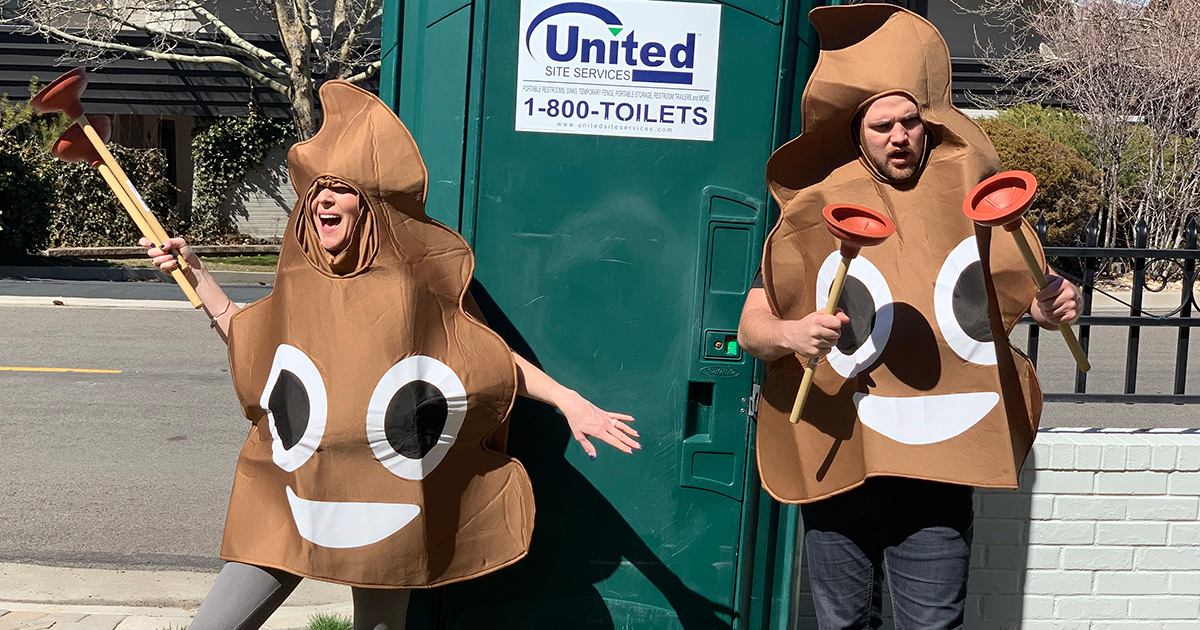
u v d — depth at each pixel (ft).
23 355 32.68
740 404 9.51
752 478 9.61
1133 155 47.88
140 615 13.60
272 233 67.00
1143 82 47.60
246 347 8.57
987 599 12.04
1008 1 61.05
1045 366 33.47
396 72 9.64
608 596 9.76
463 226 9.39
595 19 9.13
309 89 53.01
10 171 54.65
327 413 8.07
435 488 8.35
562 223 9.35
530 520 8.59
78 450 22.29
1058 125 50.31
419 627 9.70
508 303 9.43
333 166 8.06
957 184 8.29
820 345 7.59
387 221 8.14
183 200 69.72
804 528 9.30
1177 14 47.09
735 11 9.12
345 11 54.13
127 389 28.45
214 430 24.34
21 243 55.67
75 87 8.88
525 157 9.29
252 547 8.28
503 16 9.14
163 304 44.42
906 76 8.22
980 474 8.18
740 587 9.74
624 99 9.21
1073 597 12.11
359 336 8.11
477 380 8.29
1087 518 12.00
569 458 9.61
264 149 65.46
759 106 9.22
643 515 9.66
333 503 8.13
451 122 9.33
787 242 8.52
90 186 60.13
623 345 9.45
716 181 9.29
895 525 8.49
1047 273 8.22
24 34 59.88
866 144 8.36
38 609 13.69
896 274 8.40
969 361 8.30
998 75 58.54
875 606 9.08
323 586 15.15
